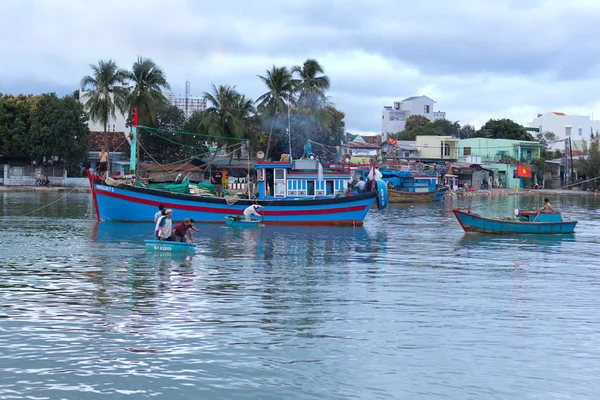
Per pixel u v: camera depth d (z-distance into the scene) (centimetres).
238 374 1188
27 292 1812
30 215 4466
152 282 1980
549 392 1127
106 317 1545
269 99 7294
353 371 1210
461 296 1862
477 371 1220
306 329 1472
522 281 2134
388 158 9312
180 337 1395
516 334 1462
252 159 7894
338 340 1392
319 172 4134
